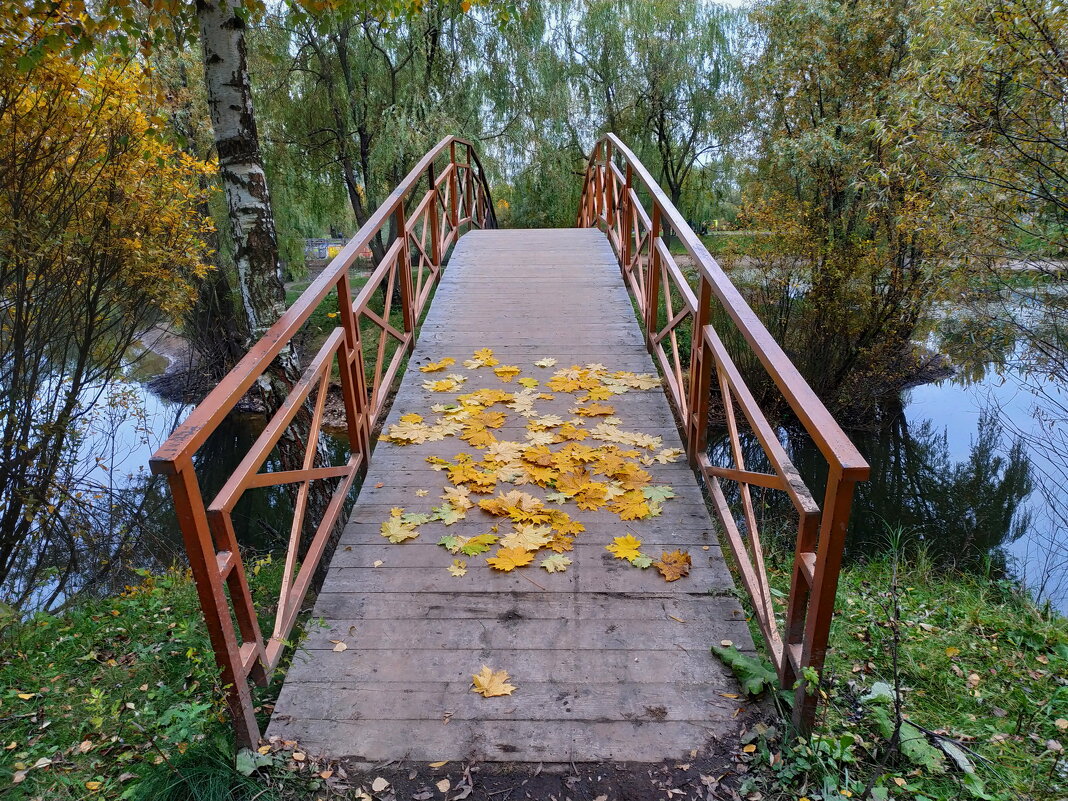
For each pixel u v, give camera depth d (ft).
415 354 14.96
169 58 26.53
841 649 8.41
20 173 17.84
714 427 32.32
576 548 9.03
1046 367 20.68
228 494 6.10
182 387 41.91
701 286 9.96
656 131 56.54
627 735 6.47
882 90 29.89
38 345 20.31
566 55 53.31
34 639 9.93
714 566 8.68
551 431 11.80
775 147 34.81
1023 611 10.94
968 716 7.11
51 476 20.86
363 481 10.78
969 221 20.90
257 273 12.84
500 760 6.25
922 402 38.27
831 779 5.82
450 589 8.37
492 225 38.99
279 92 43.11
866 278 33.86
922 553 15.97
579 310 17.06
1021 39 16.96
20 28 12.87
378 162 44.06
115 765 6.49
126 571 21.75
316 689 7.04
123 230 22.06
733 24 52.16
